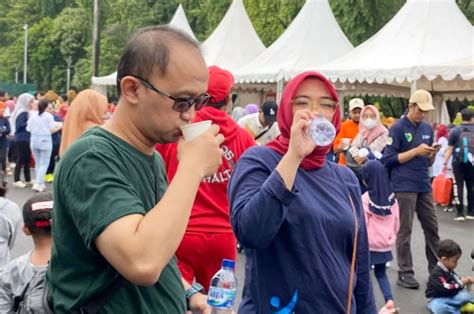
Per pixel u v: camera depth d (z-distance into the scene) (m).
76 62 69.81
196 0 49.25
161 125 2.22
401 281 8.08
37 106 15.45
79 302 2.23
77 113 5.91
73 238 2.23
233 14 25.30
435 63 14.45
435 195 14.76
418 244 10.70
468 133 13.60
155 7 53.00
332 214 3.02
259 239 2.84
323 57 20.17
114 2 58.31
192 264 4.79
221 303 3.13
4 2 85.94
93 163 2.17
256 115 9.62
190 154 2.18
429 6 16.36
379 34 17.06
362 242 3.17
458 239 11.48
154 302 2.34
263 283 3.01
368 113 9.30
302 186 3.03
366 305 3.20
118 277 2.23
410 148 7.95
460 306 7.02
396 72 14.53
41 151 14.94
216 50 24.41
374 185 7.07
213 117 4.84
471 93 20.30
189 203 2.12
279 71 18.98
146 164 2.32
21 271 3.48
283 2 34.31
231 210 3.00
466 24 16.39
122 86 2.24
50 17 79.25
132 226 2.07
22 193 14.75
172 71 2.17
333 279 2.97
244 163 3.08
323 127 2.84
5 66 78.75
